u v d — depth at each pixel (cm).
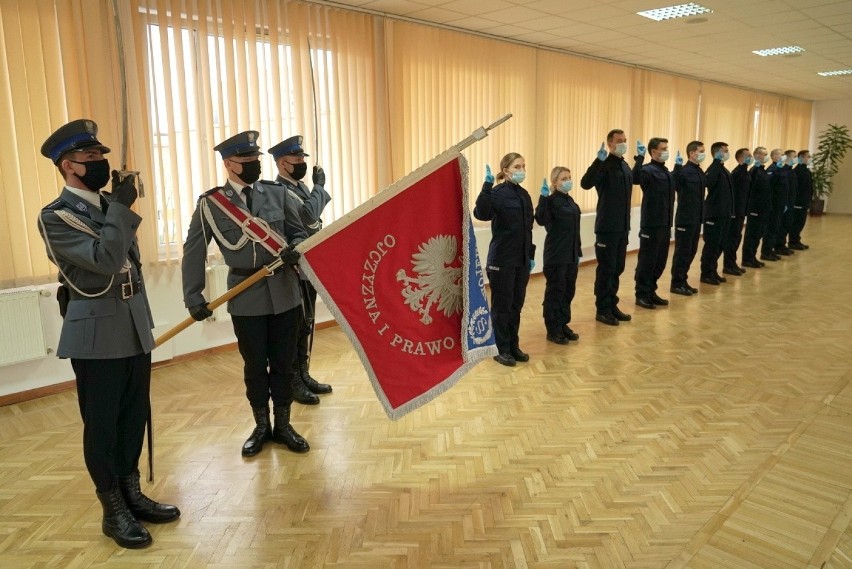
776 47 739
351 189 518
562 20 580
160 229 417
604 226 493
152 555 208
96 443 207
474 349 209
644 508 234
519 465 271
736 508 232
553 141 744
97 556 208
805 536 213
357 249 204
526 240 401
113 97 381
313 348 460
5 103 341
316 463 275
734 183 711
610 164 479
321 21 487
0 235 346
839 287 653
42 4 348
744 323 509
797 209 912
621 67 841
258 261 264
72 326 201
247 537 218
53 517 234
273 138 466
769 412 325
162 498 245
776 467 264
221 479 261
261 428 288
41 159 357
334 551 210
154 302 415
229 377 397
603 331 490
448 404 344
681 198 605
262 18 445
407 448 290
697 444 288
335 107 501
